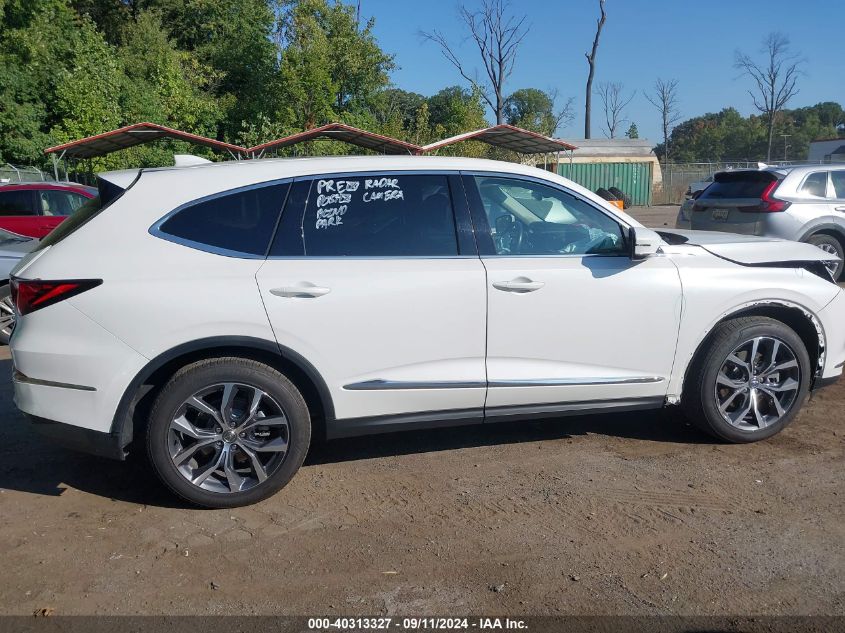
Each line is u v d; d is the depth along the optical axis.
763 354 4.81
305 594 3.24
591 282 4.37
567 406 4.50
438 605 3.14
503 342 4.28
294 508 4.04
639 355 4.52
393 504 4.07
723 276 4.63
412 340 4.14
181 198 4.00
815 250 5.00
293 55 27.56
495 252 4.32
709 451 4.75
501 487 4.26
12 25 24.39
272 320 3.92
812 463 4.54
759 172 10.70
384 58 30.28
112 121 23.09
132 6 34.22
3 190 13.20
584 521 3.85
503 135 19.45
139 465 4.65
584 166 33.31
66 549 3.63
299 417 4.04
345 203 4.18
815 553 3.51
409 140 29.25
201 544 3.67
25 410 3.91
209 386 3.90
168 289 3.83
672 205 35.75
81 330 3.79
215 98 30.41
